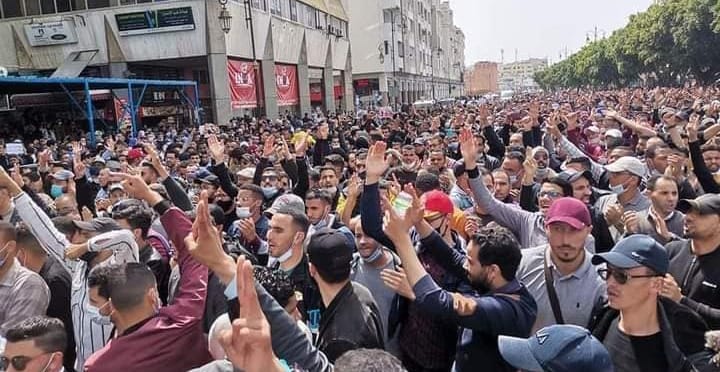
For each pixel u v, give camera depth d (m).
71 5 30.20
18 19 29.95
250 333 1.92
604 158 9.97
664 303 3.03
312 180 8.05
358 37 67.50
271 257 4.19
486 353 3.17
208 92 38.69
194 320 3.13
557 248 3.69
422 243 3.98
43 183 9.53
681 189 6.28
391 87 68.94
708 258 3.94
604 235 5.20
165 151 14.75
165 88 29.17
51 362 3.05
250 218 5.51
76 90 24.45
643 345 2.97
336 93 54.19
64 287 4.38
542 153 7.76
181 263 3.42
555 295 3.71
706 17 42.69
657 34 50.22
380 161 4.07
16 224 4.54
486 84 147.12
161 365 3.00
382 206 4.01
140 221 4.60
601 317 3.25
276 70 38.34
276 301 2.61
